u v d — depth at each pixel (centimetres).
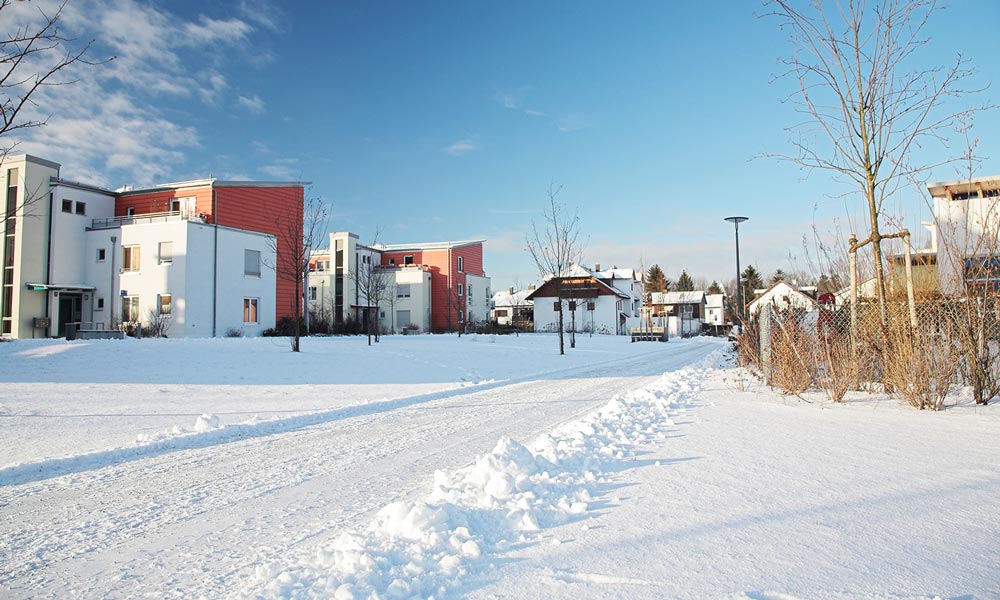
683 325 6494
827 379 923
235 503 462
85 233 3212
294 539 376
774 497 402
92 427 798
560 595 267
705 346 3509
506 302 7769
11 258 3009
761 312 1202
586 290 5475
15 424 813
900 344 822
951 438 600
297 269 2073
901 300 880
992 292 816
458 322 5494
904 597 256
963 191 1534
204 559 349
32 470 575
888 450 545
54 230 3073
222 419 859
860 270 1102
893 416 742
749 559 299
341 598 271
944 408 794
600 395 1153
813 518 359
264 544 370
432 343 2745
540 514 377
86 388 1158
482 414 914
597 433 649
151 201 3347
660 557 305
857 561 294
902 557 298
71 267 3145
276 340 2514
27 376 1286
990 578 273
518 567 301
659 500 403
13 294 2977
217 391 1170
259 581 309
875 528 340
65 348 1661
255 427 805
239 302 3152
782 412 789
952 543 315
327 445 688
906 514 363
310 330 3834
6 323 2984
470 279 6141
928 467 479
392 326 5475
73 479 544
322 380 1375
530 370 1700
